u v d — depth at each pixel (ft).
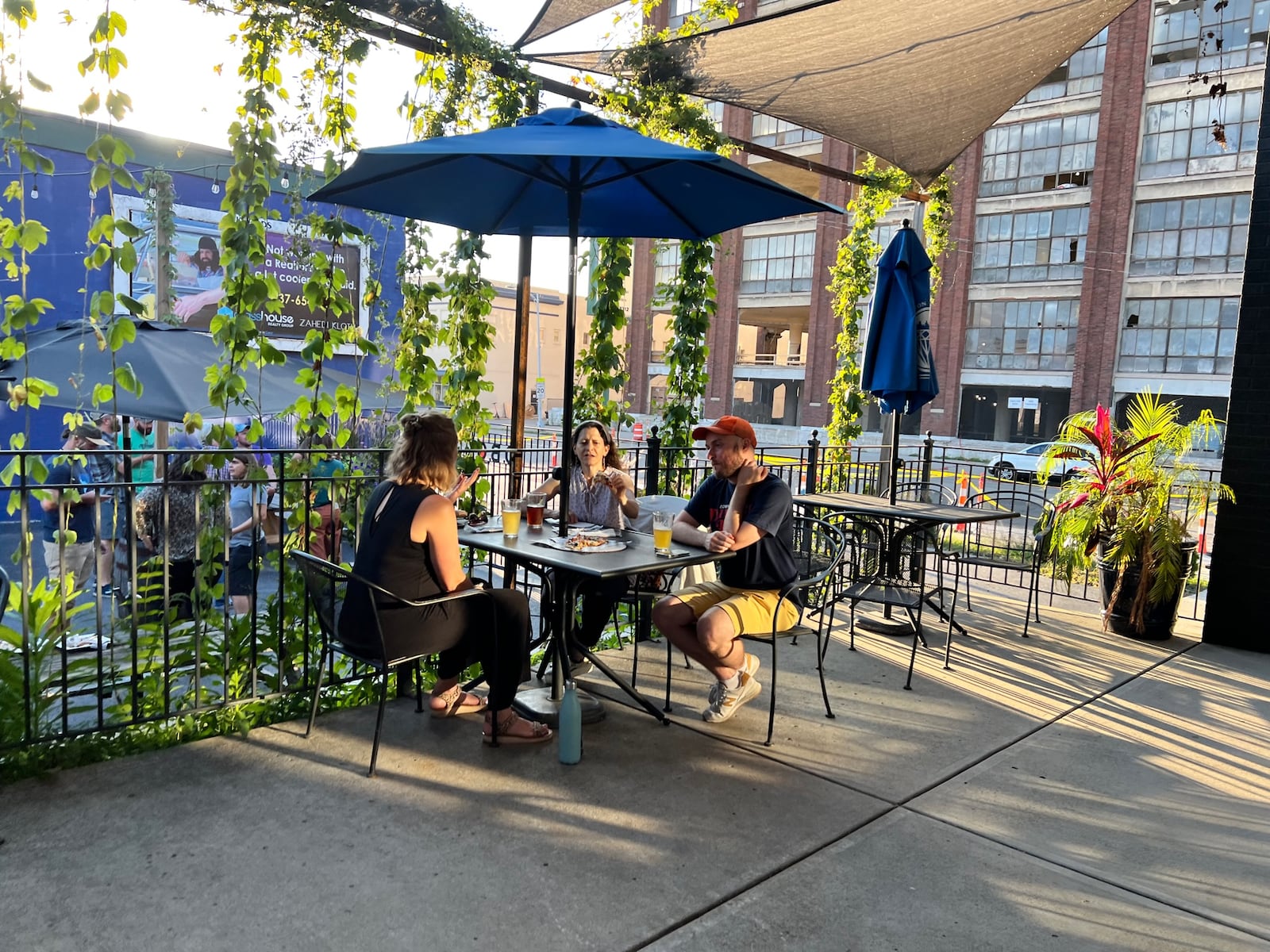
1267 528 18.13
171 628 13.28
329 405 15.06
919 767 12.08
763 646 17.98
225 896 8.32
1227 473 18.52
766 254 120.16
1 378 18.39
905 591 18.74
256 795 10.49
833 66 19.39
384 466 14.23
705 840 9.77
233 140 13.53
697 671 16.15
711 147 20.94
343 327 17.83
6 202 33.42
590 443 16.02
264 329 18.84
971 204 104.99
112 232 12.14
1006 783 11.66
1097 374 97.45
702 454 24.34
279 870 8.80
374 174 13.19
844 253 30.60
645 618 18.12
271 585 25.12
